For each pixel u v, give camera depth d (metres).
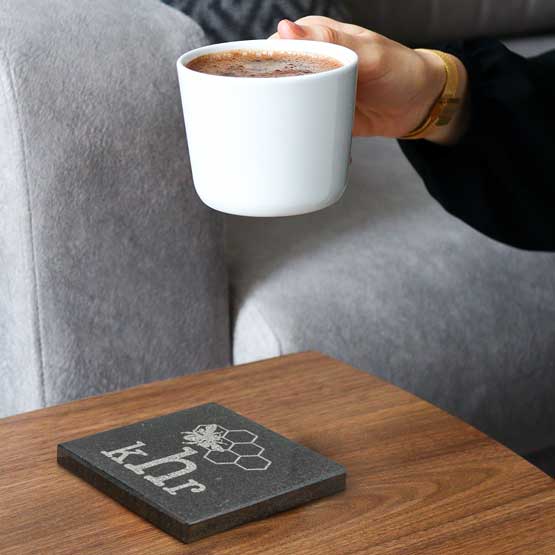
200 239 1.31
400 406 0.97
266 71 0.78
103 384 1.29
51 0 1.25
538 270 1.51
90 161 1.21
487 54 1.17
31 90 1.16
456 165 1.18
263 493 0.79
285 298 1.35
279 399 0.98
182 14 1.31
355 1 2.04
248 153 0.76
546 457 1.59
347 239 1.49
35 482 0.83
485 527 0.78
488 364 1.43
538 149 1.17
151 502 0.77
